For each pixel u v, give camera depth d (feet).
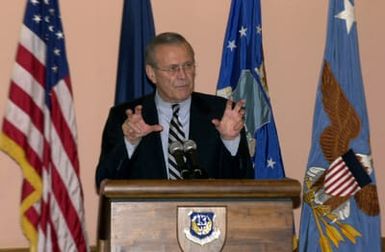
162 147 10.12
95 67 13.60
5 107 12.26
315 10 14.40
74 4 13.48
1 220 13.23
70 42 13.47
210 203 7.36
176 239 7.27
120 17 13.69
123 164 9.52
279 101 14.32
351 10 13.00
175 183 7.26
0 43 13.12
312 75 14.40
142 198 7.28
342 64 12.91
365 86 14.43
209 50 14.05
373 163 13.93
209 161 9.86
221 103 10.46
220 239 7.32
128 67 12.84
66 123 12.10
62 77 12.21
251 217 7.39
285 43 14.32
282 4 14.32
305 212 12.92
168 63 9.96
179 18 13.92
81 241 12.14
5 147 11.68
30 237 11.79
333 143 12.76
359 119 12.80
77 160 12.19
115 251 7.20
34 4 12.07
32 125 11.81
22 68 11.85
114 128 10.28
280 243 7.40
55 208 11.91
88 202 13.55
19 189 13.26
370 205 12.76
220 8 14.08
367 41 14.43
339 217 12.73
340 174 12.70
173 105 10.36
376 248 12.76
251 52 12.97
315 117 12.94
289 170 14.33
